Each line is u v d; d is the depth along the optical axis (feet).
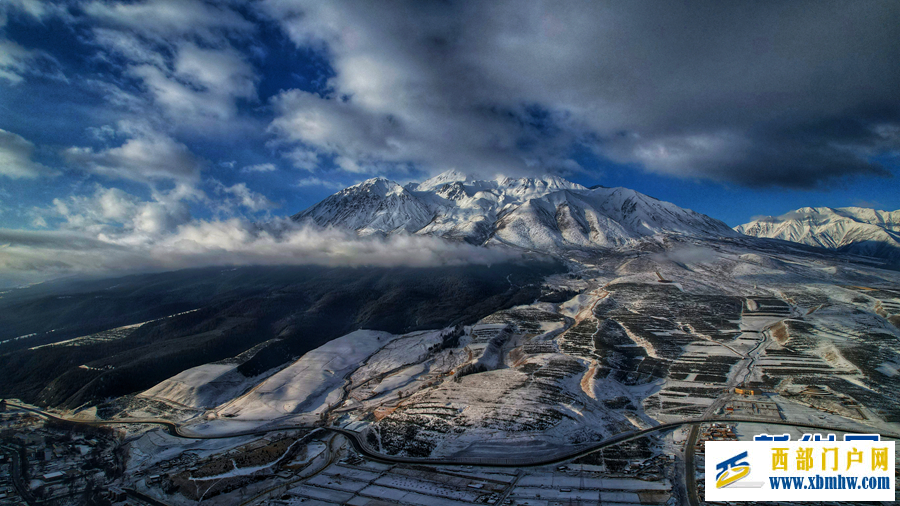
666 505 394.73
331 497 442.50
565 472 469.98
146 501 464.65
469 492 437.17
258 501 447.01
